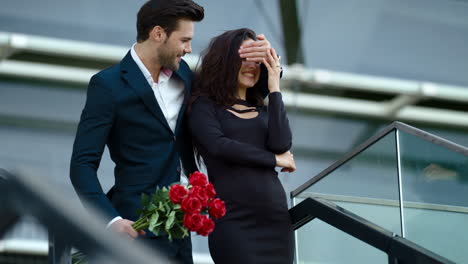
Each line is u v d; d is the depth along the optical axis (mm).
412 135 6211
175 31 6020
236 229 6156
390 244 5719
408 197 6227
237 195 6199
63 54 22156
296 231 7316
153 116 5965
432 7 25047
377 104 25266
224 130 6336
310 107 24797
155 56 6051
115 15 22750
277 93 6449
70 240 1814
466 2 25188
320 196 7148
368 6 24594
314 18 24219
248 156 6164
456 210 5812
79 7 22500
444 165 5926
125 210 5801
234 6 23578
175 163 6043
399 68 25219
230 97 6426
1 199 1859
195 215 5406
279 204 6301
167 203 5520
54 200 1818
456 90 24938
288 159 6355
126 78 5953
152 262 1821
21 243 1978
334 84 24125
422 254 5395
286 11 23844
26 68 22422
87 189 5578
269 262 6176
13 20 22172
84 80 22922
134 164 5902
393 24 24938
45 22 22344
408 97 24984
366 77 24281
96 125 5789
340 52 24594
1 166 1970
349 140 25531
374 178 6570
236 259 6113
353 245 6531
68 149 23078
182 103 6215
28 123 22875
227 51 6484
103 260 1799
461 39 25438
